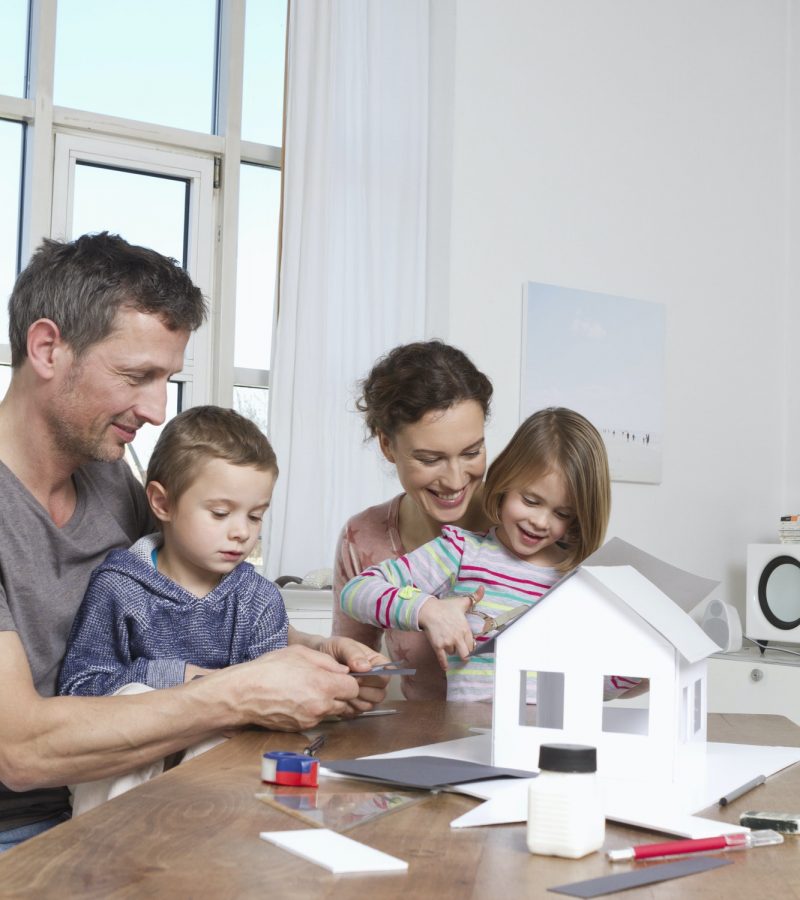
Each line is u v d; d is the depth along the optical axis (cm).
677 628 79
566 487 130
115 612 113
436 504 134
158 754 88
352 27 289
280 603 125
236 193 289
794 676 265
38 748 84
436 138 293
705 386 325
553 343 294
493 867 55
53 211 269
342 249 285
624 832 63
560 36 303
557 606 79
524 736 79
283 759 73
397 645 139
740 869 57
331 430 279
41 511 108
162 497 121
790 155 344
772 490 338
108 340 104
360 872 53
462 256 284
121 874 52
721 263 330
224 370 285
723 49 334
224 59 293
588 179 306
